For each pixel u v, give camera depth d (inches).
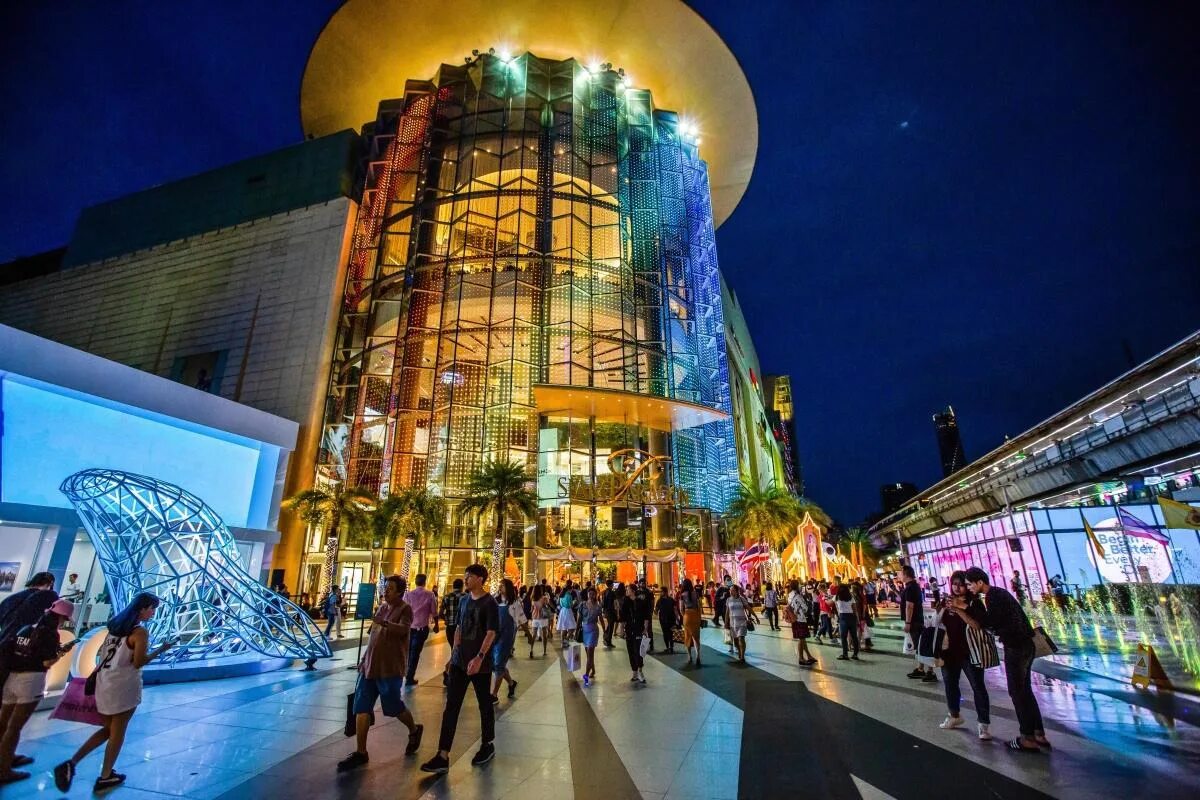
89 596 758.5
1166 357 861.2
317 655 534.3
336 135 1915.6
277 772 227.1
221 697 381.7
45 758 244.1
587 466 1603.1
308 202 1844.2
